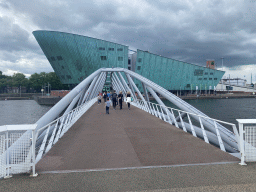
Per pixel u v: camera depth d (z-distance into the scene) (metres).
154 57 91.69
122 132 9.12
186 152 5.82
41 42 78.00
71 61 79.88
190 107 10.81
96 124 11.54
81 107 16.16
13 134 4.27
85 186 3.68
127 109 20.83
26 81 142.00
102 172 4.36
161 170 4.40
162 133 8.77
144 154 5.72
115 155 5.68
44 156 5.66
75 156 5.64
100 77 34.00
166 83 97.44
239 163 4.68
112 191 3.47
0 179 4.00
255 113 45.19
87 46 78.81
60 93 88.44
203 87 104.88
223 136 7.96
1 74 163.38
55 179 4.00
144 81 18.09
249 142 4.65
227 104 67.06
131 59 101.56
